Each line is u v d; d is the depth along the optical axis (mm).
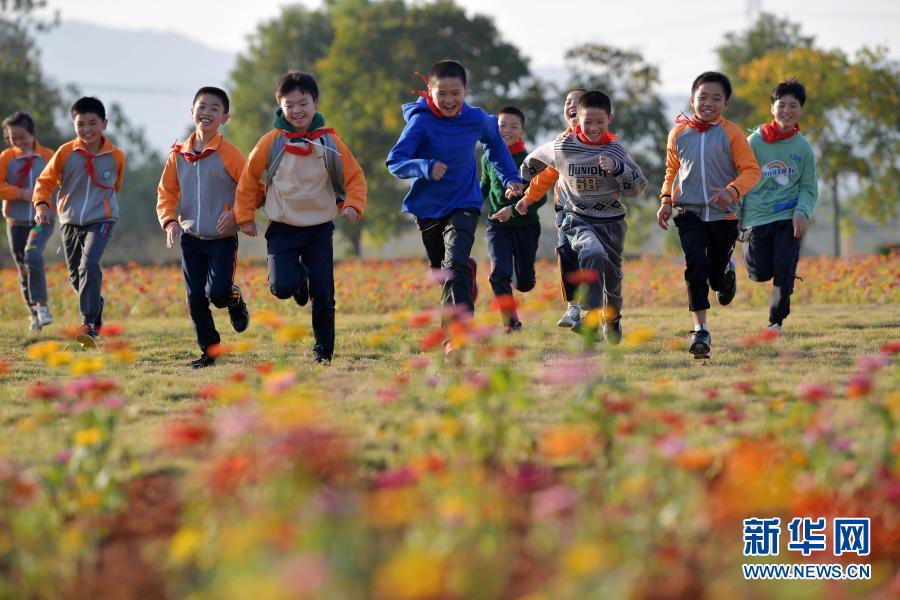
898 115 127000
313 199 24766
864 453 13961
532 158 27312
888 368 21922
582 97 25844
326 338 25562
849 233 143625
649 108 167125
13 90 149500
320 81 178250
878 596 10547
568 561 9477
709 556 10883
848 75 127500
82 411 14188
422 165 23656
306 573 8117
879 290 46594
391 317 39688
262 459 12094
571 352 24938
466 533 10406
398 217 174875
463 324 17078
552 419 17000
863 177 132125
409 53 165125
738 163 25969
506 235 32031
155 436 16297
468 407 14547
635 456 11781
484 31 169500
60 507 12391
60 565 11094
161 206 26156
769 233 29188
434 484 11773
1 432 17062
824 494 12516
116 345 18719
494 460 14047
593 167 25953
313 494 11141
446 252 25078
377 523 11086
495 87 173500
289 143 24516
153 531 12352
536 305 19312
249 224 25047
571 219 26531
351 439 15406
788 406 17781
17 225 35469
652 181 171750
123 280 52781
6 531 11742
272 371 20469
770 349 26062
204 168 25641
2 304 46250
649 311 40406
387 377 21188
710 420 15602
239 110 196500
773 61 130750
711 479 13102
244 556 9141
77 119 30406
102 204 30781
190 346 30859
